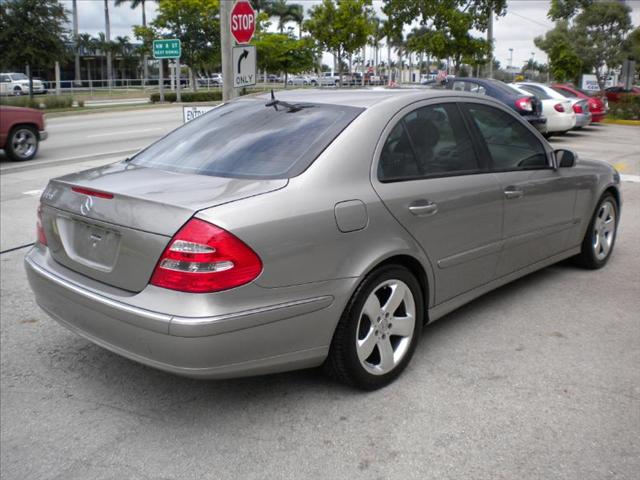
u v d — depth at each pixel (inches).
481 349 161.6
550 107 674.8
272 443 122.2
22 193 366.6
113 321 120.1
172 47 1206.9
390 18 1034.7
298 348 124.3
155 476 113.2
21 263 236.5
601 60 1716.3
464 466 114.6
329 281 125.7
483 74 1457.9
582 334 171.0
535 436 123.3
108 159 513.7
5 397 140.2
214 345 112.4
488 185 163.0
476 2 1016.9
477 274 166.1
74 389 143.7
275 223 118.1
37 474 114.0
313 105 152.4
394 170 142.0
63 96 1227.2
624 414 131.0
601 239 225.6
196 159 143.9
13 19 1180.5
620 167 481.1
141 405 136.7
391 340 146.1
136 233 117.9
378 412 132.4
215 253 111.5
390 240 136.6
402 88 169.0
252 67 374.6
